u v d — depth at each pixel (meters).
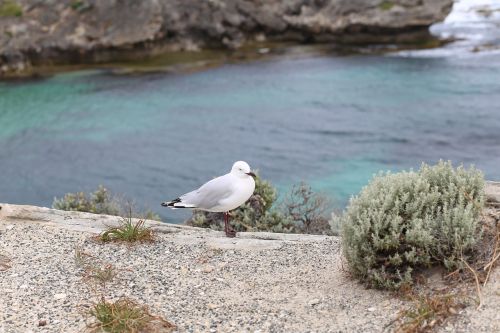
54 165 22.41
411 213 7.69
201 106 28.52
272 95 29.75
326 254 8.91
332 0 39.47
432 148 22.47
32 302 7.53
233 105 28.50
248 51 38.31
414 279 7.46
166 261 8.75
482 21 42.09
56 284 8.00
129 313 6.94
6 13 35.84
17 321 7.09
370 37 39.00
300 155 22.39
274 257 8.88
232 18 38.84
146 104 29.09
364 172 20.59
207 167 21.80
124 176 21.25
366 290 7.59
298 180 20.09
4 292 7.78
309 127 25.27
